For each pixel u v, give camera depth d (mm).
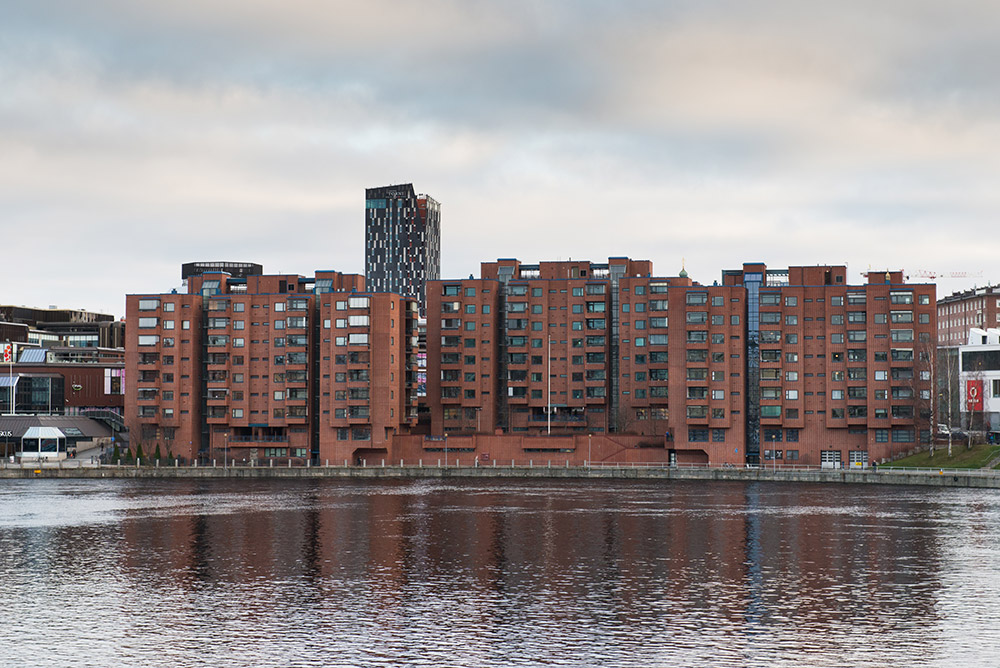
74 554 128000
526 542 137000
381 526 152375
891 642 86938
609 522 156500
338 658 82875
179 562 122375
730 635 89125
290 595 104188
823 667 80562
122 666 81125
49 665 81375
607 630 90750
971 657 82750
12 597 103625
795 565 119750
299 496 197375
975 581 110438
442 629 91062
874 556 125500
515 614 96375
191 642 87125
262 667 80875
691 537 141000
